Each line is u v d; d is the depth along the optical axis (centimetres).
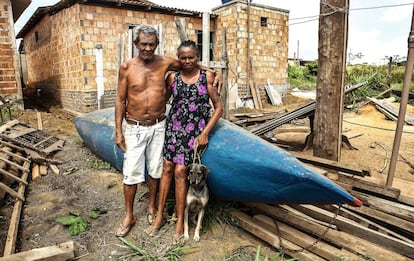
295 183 246
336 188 240
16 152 507
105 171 456
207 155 291
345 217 291
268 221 294
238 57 1176
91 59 919
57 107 1088
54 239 289
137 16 1002
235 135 297
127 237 289
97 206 352
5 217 325
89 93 923
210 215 311
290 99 1334
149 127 279
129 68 271
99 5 919
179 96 278
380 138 659
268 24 1240
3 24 853
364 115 935
